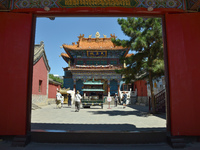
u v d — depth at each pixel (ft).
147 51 40.19
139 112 45.85
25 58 16.25
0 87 15.72
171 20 16.71
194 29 16.42
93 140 16.10
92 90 61.82
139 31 38.91
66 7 16.89
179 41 16.40
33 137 16.28
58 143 16.03
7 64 16.02
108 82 105.40
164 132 16.39
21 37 16.46
